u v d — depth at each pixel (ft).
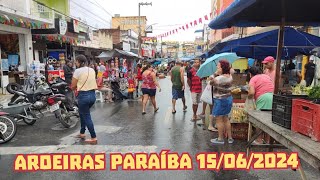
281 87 27.86
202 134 22.54
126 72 59.93
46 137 21.71
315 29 37.04
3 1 44.32
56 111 24.30
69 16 72.02
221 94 19.27
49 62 60.23
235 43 29.76
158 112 32.60
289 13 16.67
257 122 14.11
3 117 20.29
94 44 85.35
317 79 35.65
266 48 32.91
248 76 29.60
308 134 10.25
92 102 20.12
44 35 55.06
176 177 14.51
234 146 19.31
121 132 23.18
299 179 14.24
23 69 50.06
